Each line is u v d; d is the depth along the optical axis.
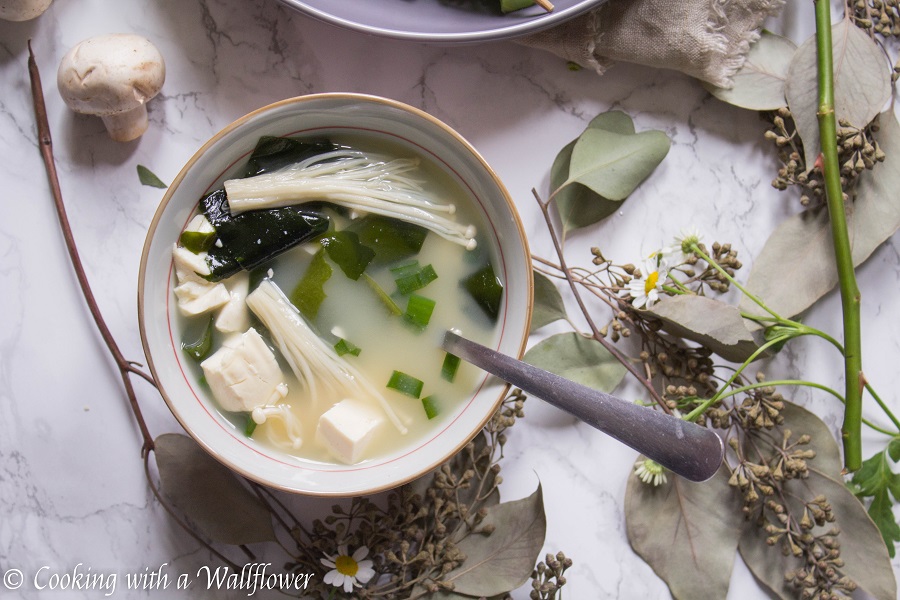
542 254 0.57
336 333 0.53
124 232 0.56
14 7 0.53
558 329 0.57
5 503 0.55
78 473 0.56
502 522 0.55
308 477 0.52
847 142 0.55
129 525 0.56
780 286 0.56
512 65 0.57
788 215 0.58
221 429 0.52
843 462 0.58
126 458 0.56
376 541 0.55
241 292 0.52
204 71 0.56
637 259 0.57
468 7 0.55
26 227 0.55
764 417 0.55
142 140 0.56
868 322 0.58
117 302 0.56
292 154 0.52
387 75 0.57
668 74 0.57
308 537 0.56
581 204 0.56
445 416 0.53
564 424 0.57
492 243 0.53
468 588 0.54
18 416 0.55
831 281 0.56
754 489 0.56
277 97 0.56
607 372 0.56
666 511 0.57
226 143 0.50
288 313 0.52
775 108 0.56
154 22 0.56
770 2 0.55
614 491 0.57
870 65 0.55
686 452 0.45
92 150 0.56
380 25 0.53
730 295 0.57
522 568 0.54
